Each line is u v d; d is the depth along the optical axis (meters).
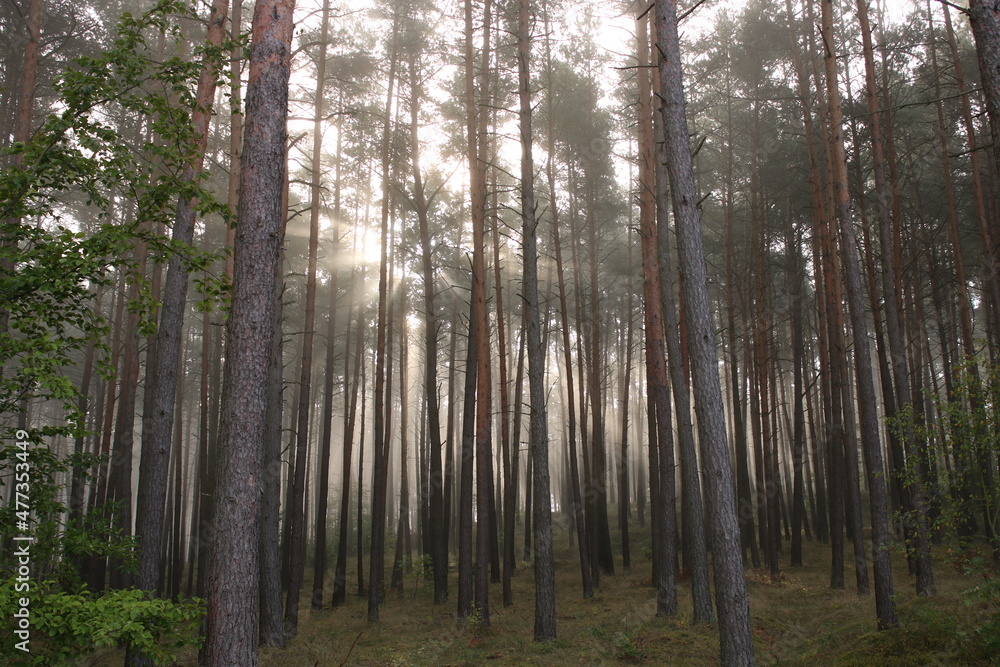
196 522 25.95
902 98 19.77
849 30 20.34
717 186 25.66
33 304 6.79
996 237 17.77
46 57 16.33
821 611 13.90
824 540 25.33
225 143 20.67
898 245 16.31
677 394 14.16
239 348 6.73
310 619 18.16
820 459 27.31
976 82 18.64
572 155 24.28
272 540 14.12
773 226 24.84
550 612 12.70
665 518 14.93
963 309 16.34
